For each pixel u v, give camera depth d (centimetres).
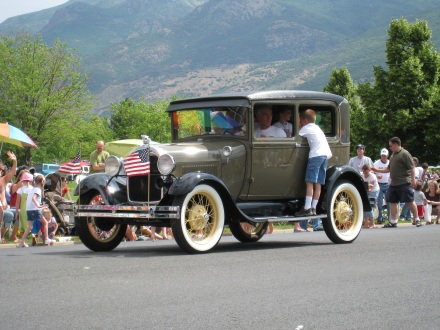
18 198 1561
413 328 511
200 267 824
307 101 1148
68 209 1071
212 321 525
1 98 6391
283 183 1122
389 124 5488
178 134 1168
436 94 5372
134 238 1462
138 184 1049
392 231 1508
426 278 741
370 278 739
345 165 1182
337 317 543
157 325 511
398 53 5528
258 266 834
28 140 1797
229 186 1072
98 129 7219
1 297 624
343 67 6900
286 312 560
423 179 2283
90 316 541
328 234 1158
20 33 6438
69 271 791
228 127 1105
